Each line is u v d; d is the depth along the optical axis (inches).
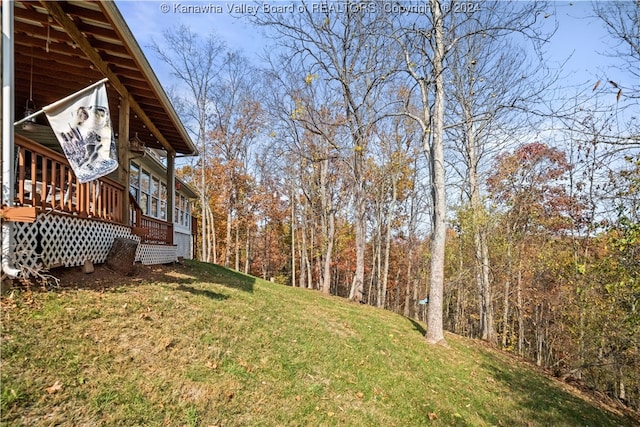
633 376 422.0
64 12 198.7
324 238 937.5
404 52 393.1
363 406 175.3
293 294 474.9
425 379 249.9
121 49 235.0
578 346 479.2
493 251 621.9
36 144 168.2
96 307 163.3
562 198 532.4
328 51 515.2
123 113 282.8
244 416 131.2
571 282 489.4
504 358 417.1
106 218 242.5
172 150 434.9
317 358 209.8
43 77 285.0
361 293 595.8
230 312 222.1
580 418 272.4
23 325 130.6
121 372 126.9
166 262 374.9
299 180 998.4
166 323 172.7
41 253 174.2
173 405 121.8
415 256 1071.0
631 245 292.8
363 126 532.1
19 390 102.0
